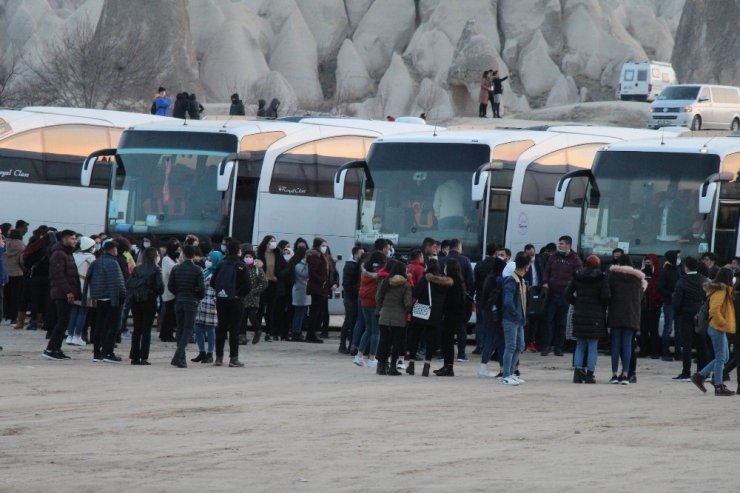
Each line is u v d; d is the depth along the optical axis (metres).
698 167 39.28
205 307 33.00
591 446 20.78
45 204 48.91
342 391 27.75
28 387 27.47
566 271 38.62
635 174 39.88
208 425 22.59
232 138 44.50
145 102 114.12
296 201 45.56
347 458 19.42
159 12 127.94
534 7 160.00
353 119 49.38
